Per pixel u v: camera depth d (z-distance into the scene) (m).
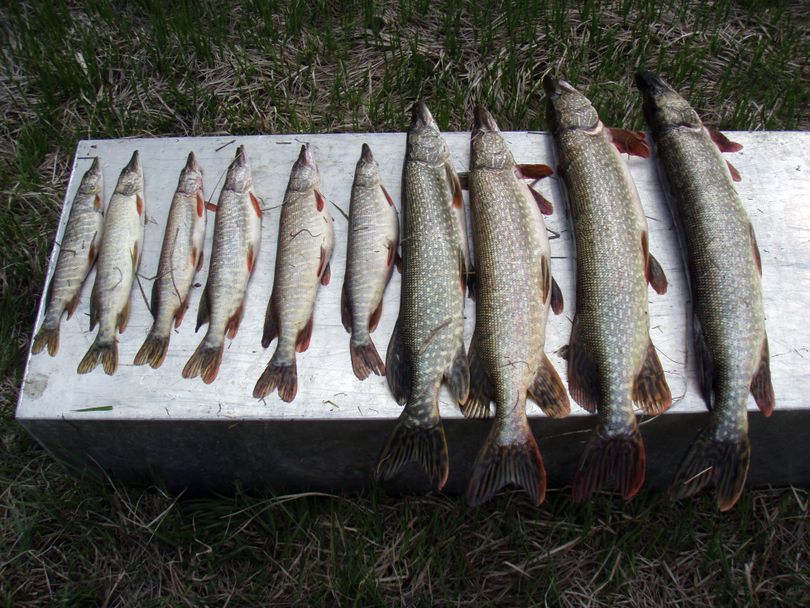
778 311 1.00
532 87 1.48
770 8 1.62
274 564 1.01
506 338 0.94
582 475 0.88
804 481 1.06
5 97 1.51
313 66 1.52
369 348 0.98
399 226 1.09
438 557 1.00
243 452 1.00
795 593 0.98
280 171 1.16
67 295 1.04
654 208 1.09
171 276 1.03
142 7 1.65
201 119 1.46
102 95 1.49
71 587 1.00
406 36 1.57
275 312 0.99
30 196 1.35
